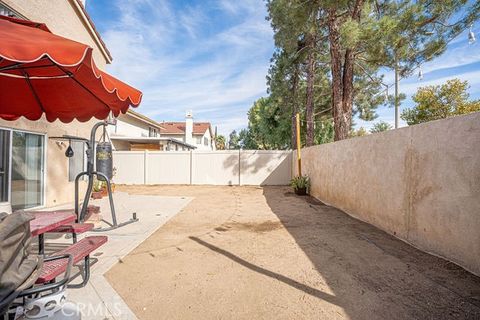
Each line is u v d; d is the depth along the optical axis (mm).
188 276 3607
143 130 23750
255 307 2859
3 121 6957
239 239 5270
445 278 3434
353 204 7301
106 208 8555
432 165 4273
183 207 8828
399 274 3602
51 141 8711
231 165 16594
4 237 1802
